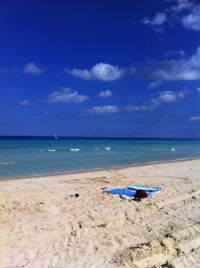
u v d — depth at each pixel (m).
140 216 7.52
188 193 10.73
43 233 6.20
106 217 7.42
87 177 15.34
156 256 4.91
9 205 8.49
